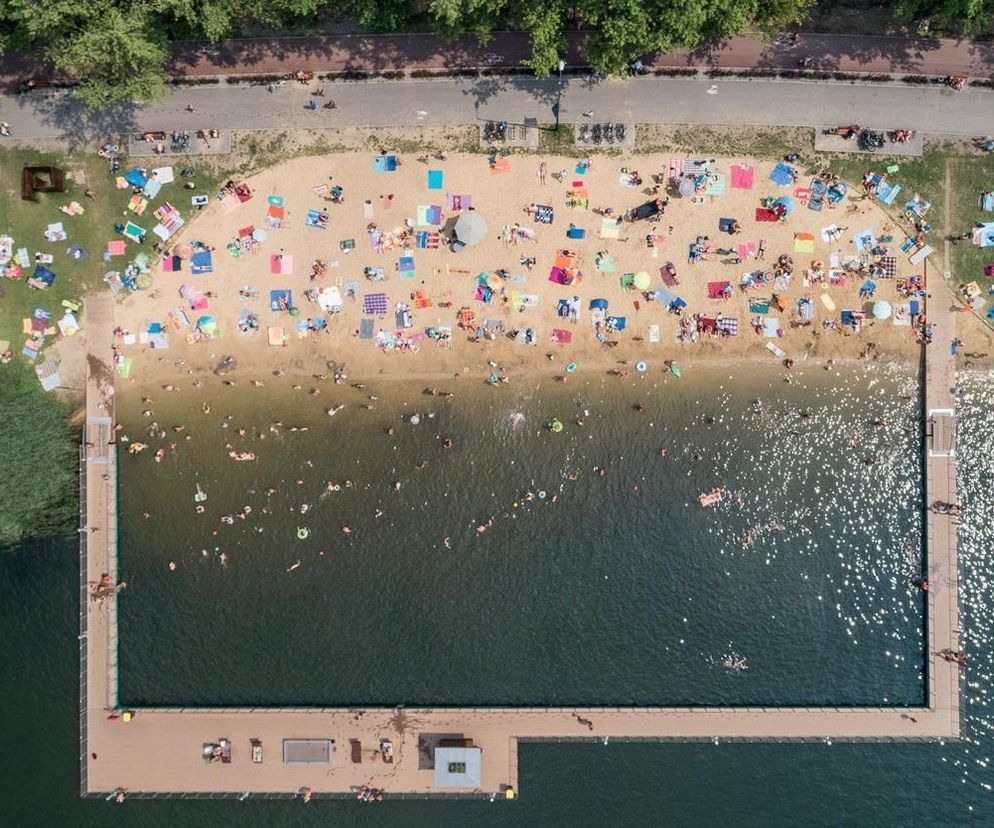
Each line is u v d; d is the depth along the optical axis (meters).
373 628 32.78
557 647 32.81
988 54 31.09
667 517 32.66
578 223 31.89
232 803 32.62
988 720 32.34
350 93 31.70
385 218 31.91
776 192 31.69
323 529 32.66
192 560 32.66
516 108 31.64
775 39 31.33
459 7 27.45
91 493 32.28
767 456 32.53
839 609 32.75
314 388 32.38
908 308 31.73
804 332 32.03
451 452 32.59
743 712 32.56
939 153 31.41
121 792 32.41
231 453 32.53
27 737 32.75
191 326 32.16
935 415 31.98
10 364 31.97
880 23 31.25
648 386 32.41
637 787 32.47
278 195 31.88
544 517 32.69
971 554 32.53
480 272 32.03
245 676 32.78
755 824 32.34
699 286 31.98
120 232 31.84
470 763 31.41
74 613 32.81
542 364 32.34
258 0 28.19
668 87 31.56
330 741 32.50
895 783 32.31
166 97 31.70
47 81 31.66
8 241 31.83
